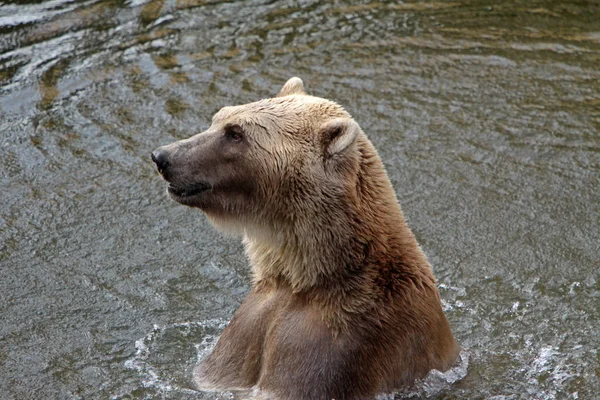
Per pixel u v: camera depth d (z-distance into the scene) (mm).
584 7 21266
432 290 9586
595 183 14602
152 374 10461
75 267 12641
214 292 12203
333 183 9102
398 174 14883
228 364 9852
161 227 13633
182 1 21469
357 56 18922
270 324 9500
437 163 15211
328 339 9070
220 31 20047
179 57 18859
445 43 19516
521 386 10102
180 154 9484
